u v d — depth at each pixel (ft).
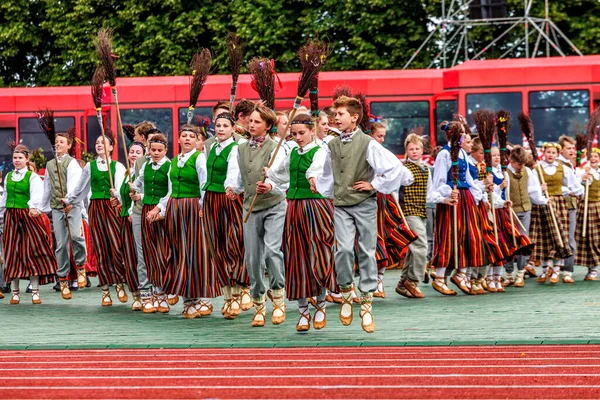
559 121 88.94
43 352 32.42
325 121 44.52
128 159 46.98
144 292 46.68
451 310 44.29
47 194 53.36
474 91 89.71
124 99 93.76
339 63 121.29
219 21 124.06
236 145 42.34
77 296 58.13
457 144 50.83
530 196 58.23
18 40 131.34
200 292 42.42
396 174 33.96
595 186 61.67
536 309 43.93
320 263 35.60
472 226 51.62
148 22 124.16
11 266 53.11
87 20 128.16
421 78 91.45
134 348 33.06
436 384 24.08
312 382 24.59
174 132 93.45
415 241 50.65
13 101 96.94
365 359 28.60
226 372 26.45
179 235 42.70
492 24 114.62
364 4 120.16
